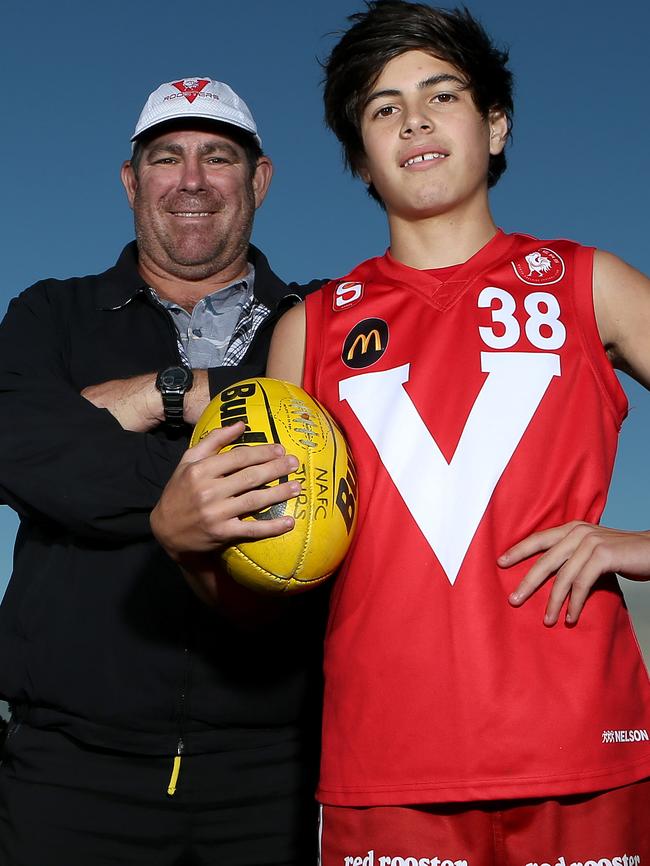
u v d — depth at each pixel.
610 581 1.88
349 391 2.01
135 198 3.05
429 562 1.81
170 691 2.46
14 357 2.74
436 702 1.74
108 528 2.47
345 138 2.40
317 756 2.61
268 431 1.79
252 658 2.51
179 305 3.03
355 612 1.86
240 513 1.71
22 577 2.67
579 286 1.99
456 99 2.11
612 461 1.94
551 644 1.77
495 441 1.87
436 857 1.72
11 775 2.55
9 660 2.56
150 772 2.47
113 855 2.46
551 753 1.70
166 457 2.46
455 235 2.10
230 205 2.97
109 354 2.84
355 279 2.20
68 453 2.47
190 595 2.49
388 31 2.14
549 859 1.70
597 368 1.94
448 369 1.94
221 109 2.95
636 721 1.79
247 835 2.50
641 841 1.75
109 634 2.49
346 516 1.81
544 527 1.84
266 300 2.98
